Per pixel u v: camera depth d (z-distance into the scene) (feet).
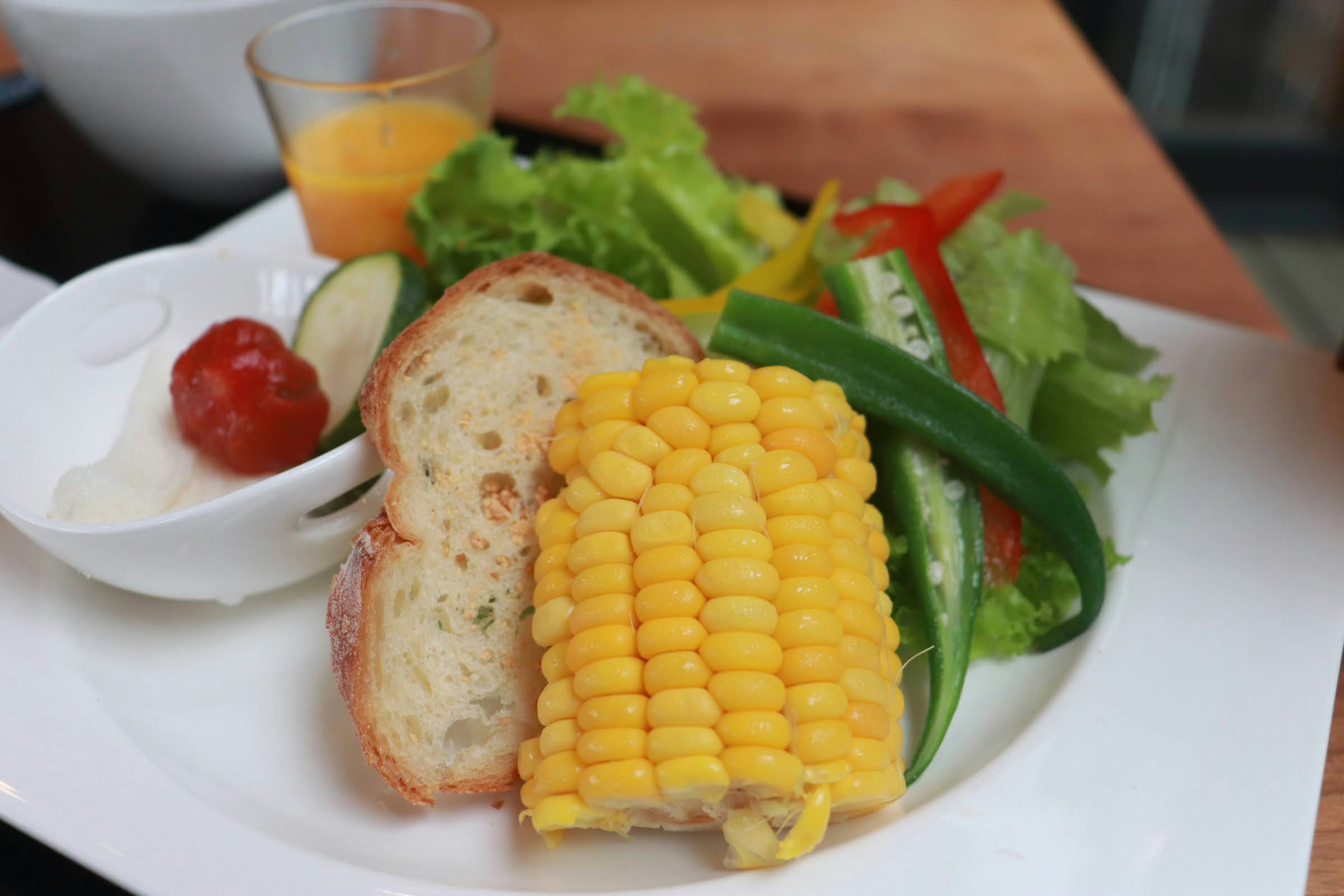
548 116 1.52
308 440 0.98
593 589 0.82
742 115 1.57
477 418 0.93
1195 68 2.77
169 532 0.89
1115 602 0.93
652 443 0.85
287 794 0.88
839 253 1.07
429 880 0.83
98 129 1.29
